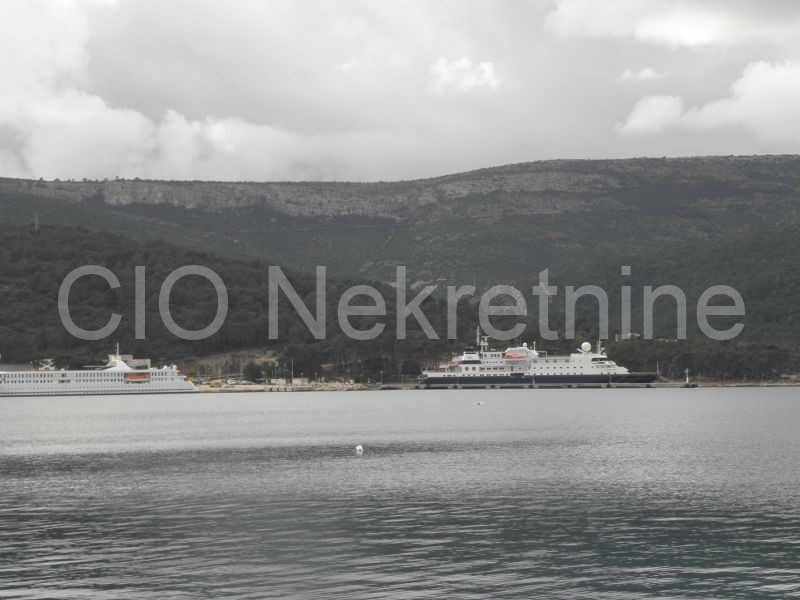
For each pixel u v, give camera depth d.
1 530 109.81
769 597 84.75
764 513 116.69
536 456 175.62
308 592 85.94
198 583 88.50
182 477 151.50
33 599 84.06
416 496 130.00
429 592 86.06
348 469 159.38
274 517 116.19
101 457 182.50
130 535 106.88
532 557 96.81
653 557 96.75
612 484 139.38
